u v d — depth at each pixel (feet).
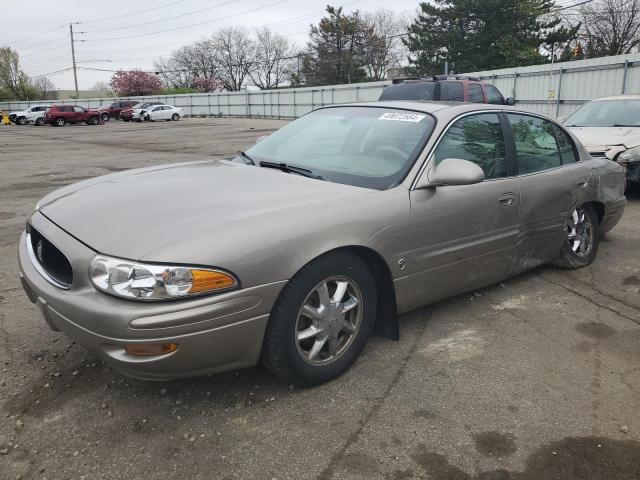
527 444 8.07
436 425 8.48
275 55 270.26
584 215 15.52
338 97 128.77
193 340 7.63
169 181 10.47
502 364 10.36
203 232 7.93
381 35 224.94
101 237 8.11
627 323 12.26
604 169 15.76
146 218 8.47
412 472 7.47
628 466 7.65
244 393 9.21
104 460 7.60
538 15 126.52
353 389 9.41
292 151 12.12
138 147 63.62
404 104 12.58
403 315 12.42
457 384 9.64
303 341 9.11
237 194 9.48
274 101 149.28
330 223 8.89
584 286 14.46
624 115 28.22
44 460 7.59
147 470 7.43
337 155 11.40
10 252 17.58
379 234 9.56
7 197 28.73
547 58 126.93
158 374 7.76
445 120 11.38
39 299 8.62
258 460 7.64
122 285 7.45
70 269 8.27
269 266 8.12
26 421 8.41
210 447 7.89
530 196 12.76
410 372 10.00
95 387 9.34
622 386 9.69
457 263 11.27
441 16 135.95
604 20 141.59
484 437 8.21
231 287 7.81
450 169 10.15
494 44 130.21
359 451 7.86
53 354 10.43
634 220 22.02
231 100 164.14
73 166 44.24
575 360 10.58
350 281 9.47
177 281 7.44
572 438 8.23
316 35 211.61
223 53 273.33
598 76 61.77
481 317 12.41
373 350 10.77
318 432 8.25
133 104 150.20
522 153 13.01
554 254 14.56
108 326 7.41
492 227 11.82
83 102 203.10
